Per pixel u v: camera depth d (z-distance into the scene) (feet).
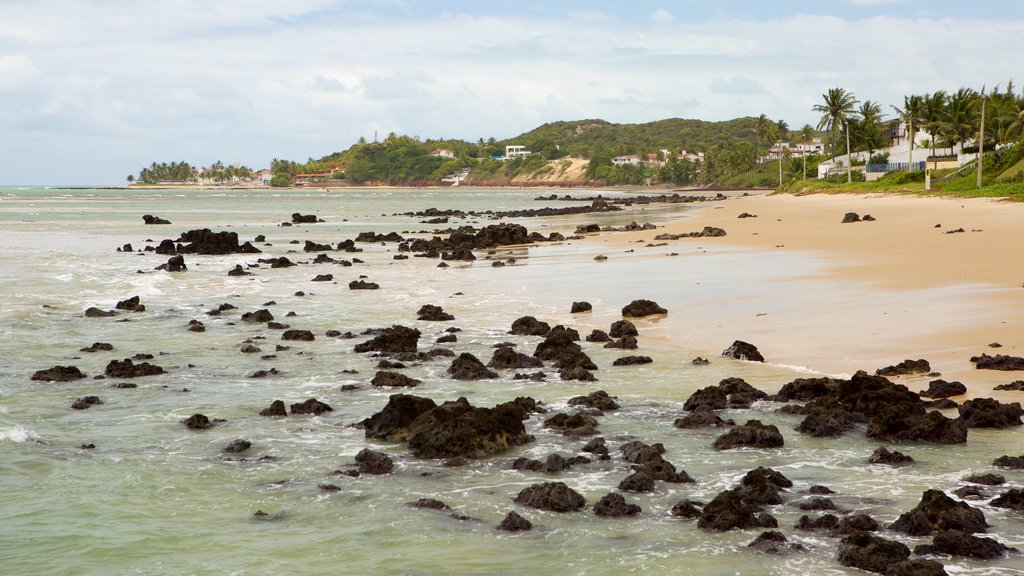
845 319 102.01
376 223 379.55
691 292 129.80
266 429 69.00
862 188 429.38
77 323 118.42
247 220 403.95
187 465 60.39
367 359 94.53
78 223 357.41
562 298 133.28
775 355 88.48
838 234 217.77
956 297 110.01
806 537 46.50
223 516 51.13
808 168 621.72
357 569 43.78
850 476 55.67
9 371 89.45
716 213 369.09
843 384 70.74
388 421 66.74
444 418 63.72
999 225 211.00
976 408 66.03
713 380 80.89
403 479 57.21
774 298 119.34
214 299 141.90
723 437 62.90
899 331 93.86
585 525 48.93
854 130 542.98
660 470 56.08
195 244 228.84
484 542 46.83
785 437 64.23
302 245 263.08
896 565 41.55
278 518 50.80
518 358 88.89
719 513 48.42
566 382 81.71
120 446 64.75
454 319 117.80
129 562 44.98
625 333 102.22
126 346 103.30
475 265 188.96
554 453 60.80
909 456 58.85
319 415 73.15
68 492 54.85
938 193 344.08
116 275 172.65
